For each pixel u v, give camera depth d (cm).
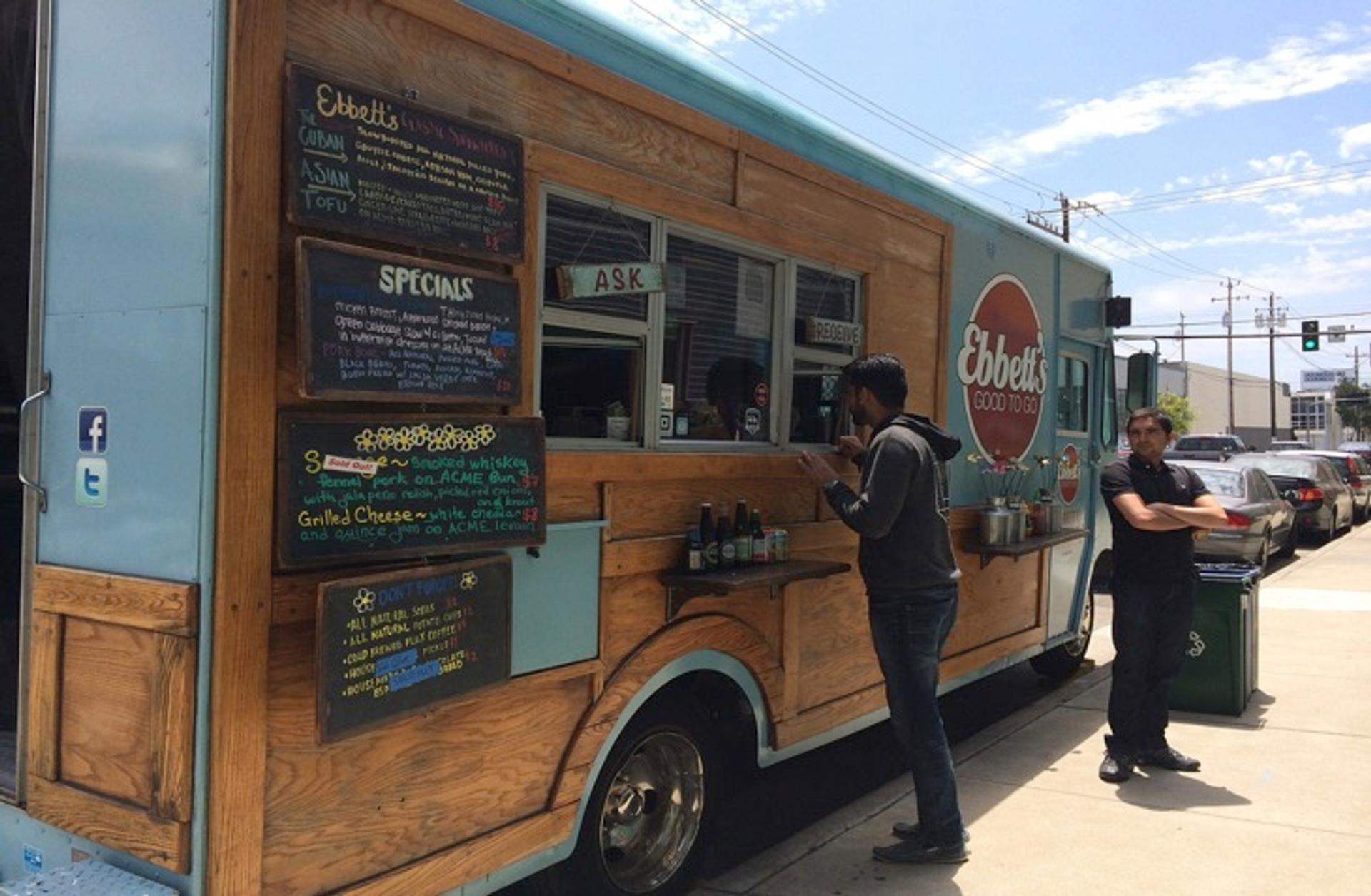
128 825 229
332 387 231
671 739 368
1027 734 588
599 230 322
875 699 469
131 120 236
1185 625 513
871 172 459
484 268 279
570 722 313
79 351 245
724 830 449
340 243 237
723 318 380
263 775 229
